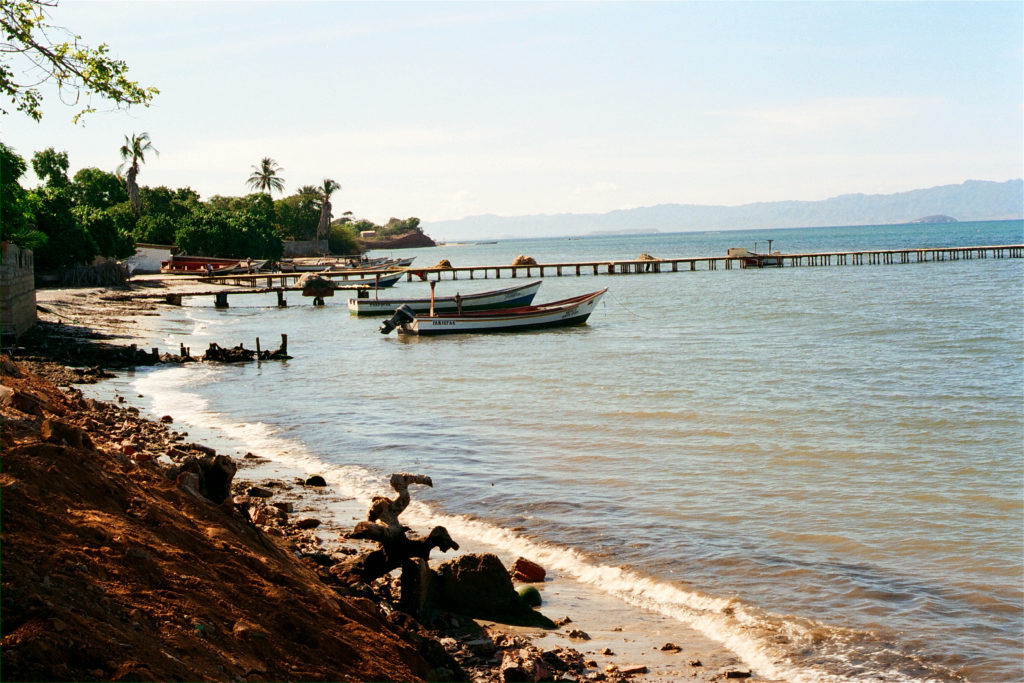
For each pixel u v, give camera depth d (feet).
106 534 23.79
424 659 28.81
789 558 46.47
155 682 18.39
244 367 132.67
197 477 32.27
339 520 51.39
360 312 226.79
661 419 86.43
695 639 37.04
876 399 96.32
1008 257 451.53
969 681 32.91
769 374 117.60
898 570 44.55
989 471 64.18
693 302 252.42
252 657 22.02
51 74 40.88
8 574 19.72
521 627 38.01
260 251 442.50
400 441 77.20
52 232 263.90
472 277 395.96
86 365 120.26
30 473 24.97
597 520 53.47
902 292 260.21
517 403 97.45
